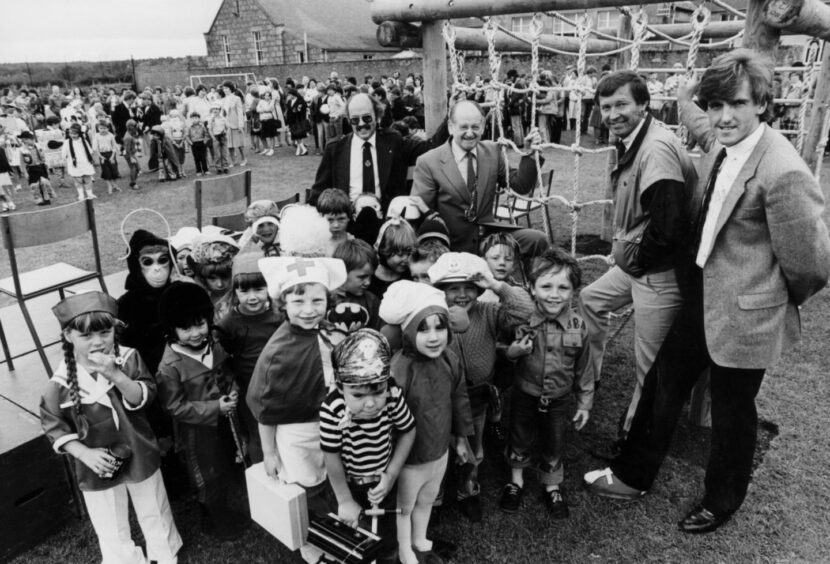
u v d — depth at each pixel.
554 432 2.70
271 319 2.77
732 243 2.29
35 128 16.50
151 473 2.39
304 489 2.25
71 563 2.54
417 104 14.14
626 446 2.81
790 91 9.26
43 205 10.00
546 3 3.56
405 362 2.26
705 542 2.52
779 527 2.57
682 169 2.59
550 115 13.43
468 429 2.46
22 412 2.93
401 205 3.42
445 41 4.35
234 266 2.73
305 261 2.28
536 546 2.54
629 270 2.88
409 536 2.38
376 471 2.17
